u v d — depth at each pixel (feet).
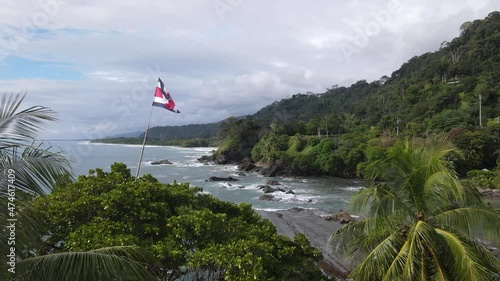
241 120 356.79
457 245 30.48
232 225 38.81
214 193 171.12
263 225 44.98
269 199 154.92
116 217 35.65
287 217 115.55
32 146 19.26
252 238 36.19
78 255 20.11
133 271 21.47
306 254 40.29
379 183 36.88
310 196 163.43
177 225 35.27
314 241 89.51
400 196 36.37
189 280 39.75
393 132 276.21
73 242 29.66
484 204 34.35
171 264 31.94
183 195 42.65
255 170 268.21
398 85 402.31
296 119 561.84
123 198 36.11
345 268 69.82
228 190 180.34
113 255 21.36
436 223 34.50
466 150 188.24
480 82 280.31
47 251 31.71
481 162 188.14
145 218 35.40
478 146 187.73
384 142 232.73
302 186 196.75
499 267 32.19
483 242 68.64
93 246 28.22
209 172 259.39
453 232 33.19
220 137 378.94
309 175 244.01
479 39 361.71
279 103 638.12
